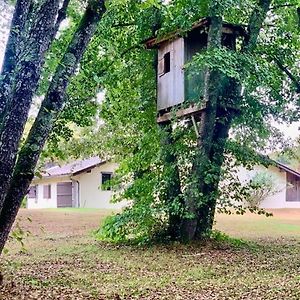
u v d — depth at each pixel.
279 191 27.98
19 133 4.53
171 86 11.92
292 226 16.94
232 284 6.60
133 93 12.96
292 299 5.60
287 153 12.70
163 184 11.46
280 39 12.34
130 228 11.57
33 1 5.12
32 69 4.59
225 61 9.77
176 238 11.35
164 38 11.95
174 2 11.29
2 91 4.80
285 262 8.72
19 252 9.65
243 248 10.66
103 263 8.51
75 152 13.98
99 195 28.78
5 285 6.37
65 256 9.30
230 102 11.17
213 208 11.45
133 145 12.95
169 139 11.80
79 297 5.75
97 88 12.14
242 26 11.33
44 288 6.26
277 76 11.61
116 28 12.41
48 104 5.05
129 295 5.89
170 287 6.41
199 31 11.52
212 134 11.09
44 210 24.72
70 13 8.57
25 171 4.82
